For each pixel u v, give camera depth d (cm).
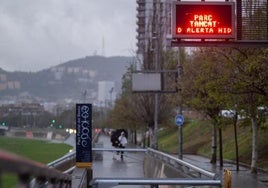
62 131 15788
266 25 1875
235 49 2314
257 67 2239
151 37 6141
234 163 4056
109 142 8569
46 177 562
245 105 2869
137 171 3250
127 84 7362
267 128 3731
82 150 1703
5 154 314
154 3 6125
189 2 1875
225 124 3641
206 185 1376
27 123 17962
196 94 3675
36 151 7262
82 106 1716
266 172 3212
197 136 6725
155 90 4281
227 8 1873
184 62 4228
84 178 1445
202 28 1869
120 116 8331
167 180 1384
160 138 8775
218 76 2588
